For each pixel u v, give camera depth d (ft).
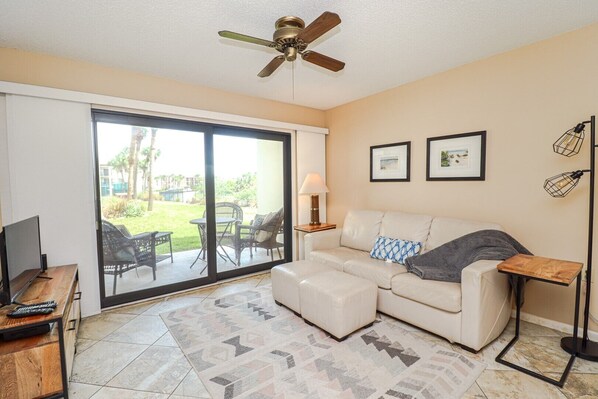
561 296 7.66
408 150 11.12
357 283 7.77
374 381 5.69
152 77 10.03
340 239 12.08
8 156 7.68
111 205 9.42
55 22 6.70
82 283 8.66
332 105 14.16
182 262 10.97
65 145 8.34
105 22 6.74
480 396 5.27
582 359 6.31
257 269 13.05
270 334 7.56
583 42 7.13
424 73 10.14
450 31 7.29
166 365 6.31
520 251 7.74
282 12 6.40
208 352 6.78
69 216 8.43
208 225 11.41
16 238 5.90
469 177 9.36
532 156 8.06
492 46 8.13
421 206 10.86
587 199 7.18
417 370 6.00
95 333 7.72
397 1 6.03
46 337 5.29
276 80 10.66
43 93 7.90
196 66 9.31
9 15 6.38
